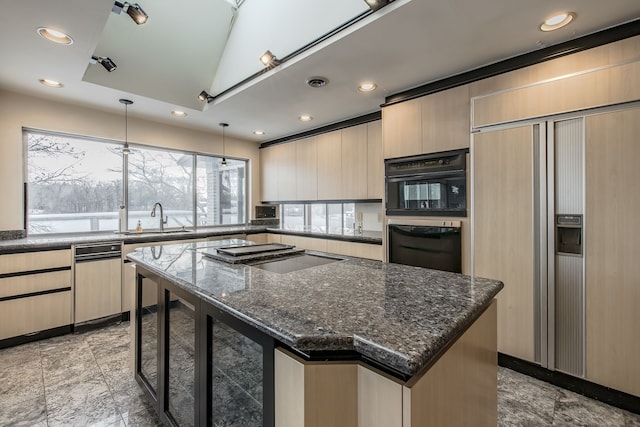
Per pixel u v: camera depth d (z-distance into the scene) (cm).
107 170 358
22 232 294
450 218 248
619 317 177
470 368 97
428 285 120
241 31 273
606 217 179
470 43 200
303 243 402
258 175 518
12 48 212
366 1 167
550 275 199
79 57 224
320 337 74
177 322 146
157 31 258
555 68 198
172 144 406
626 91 173
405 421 67
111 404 180
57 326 273
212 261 173
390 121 291
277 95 296
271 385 87
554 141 198
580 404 180
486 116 227
